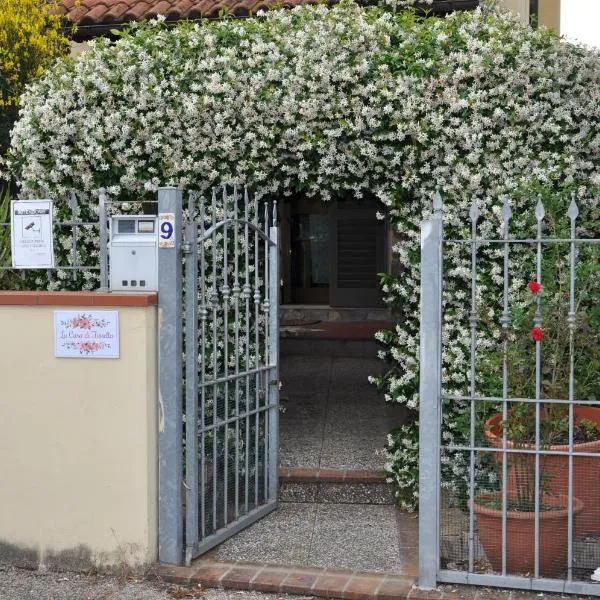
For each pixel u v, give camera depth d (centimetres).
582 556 434
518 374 442
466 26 551
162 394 464
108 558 466
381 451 591
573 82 536
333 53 540
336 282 1400
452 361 532
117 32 587
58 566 473
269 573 457
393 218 563
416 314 555
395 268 781
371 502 581
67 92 554
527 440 436
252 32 562
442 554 448
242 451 551
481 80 530
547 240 411
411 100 523
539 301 413
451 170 535
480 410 486
